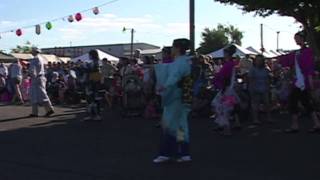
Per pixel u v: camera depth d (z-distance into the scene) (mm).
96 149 11453
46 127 15164
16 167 9672
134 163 9914
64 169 9453
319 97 15289
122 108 18750
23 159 10383
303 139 12398
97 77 16766
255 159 10164
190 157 10195
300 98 13227
